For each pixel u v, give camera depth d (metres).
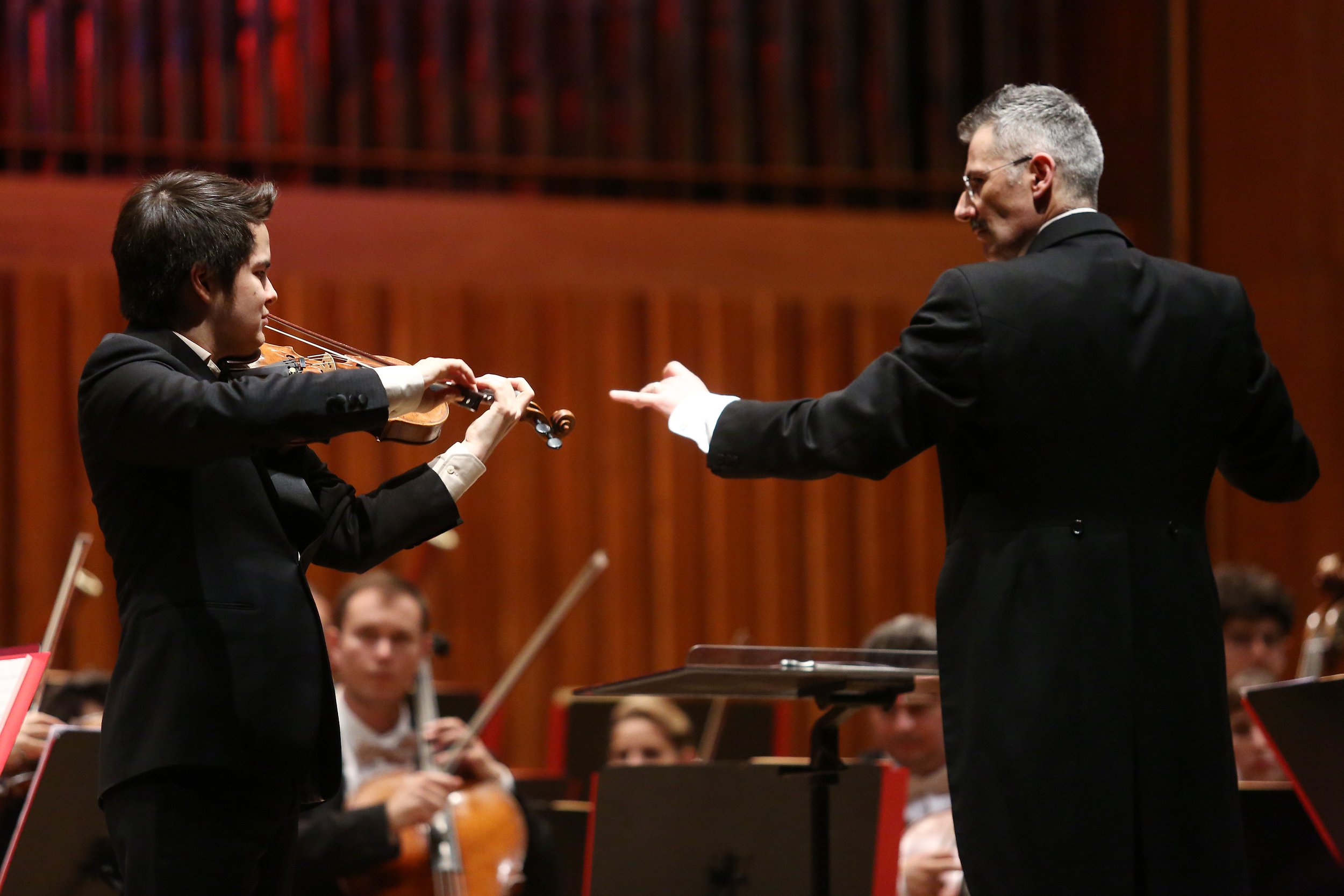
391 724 14.55
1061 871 7.12
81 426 7.43
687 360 23.72
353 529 8.20
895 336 24.27
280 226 22.66
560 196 24.06
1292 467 8.21
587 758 17.34
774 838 11.30
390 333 22.88
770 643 23.61
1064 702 7.25
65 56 22.70
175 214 7.66
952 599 7.60
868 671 8.42
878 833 10.70
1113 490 7.48
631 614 23.30
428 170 23.69
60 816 10.09
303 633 7.44
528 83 23.95
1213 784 7.38
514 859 13.72
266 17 23.11
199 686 7.10
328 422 7.24
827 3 24.55
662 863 11.29
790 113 24.45
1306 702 9.43
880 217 24.39
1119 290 7.65
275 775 7.21
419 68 23.67
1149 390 7.57
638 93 24.14
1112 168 24.70
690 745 16.09
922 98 24.84
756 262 24.05
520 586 23.00
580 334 23.48
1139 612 7.38
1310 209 23.52
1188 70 24.16
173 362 7.40
